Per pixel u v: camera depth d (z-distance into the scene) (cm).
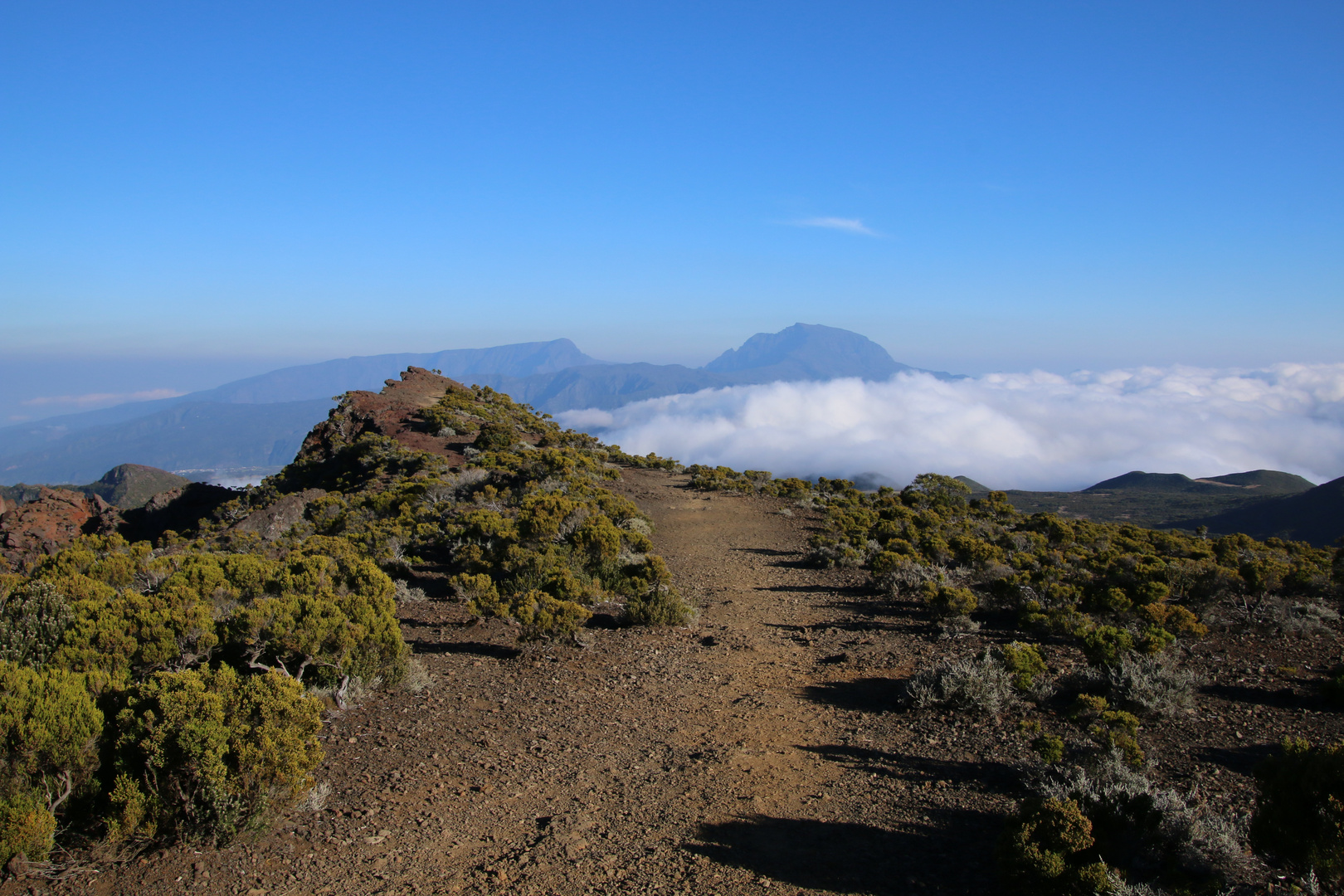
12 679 571
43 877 514
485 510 2333
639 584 1562
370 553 2039
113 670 802
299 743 609
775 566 2069
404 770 733
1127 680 900
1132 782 614
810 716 920
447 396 5953
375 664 936
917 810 659
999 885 524
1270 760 524
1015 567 1930
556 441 5153
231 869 541
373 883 536
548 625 1172
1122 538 2922
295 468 4947
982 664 966
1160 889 479
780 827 633
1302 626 1218
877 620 1435
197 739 563
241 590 1193
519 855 582
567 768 755
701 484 3806
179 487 4725
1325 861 455
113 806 546
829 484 4212
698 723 894
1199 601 1366
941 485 3853
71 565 1398
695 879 548
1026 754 762
